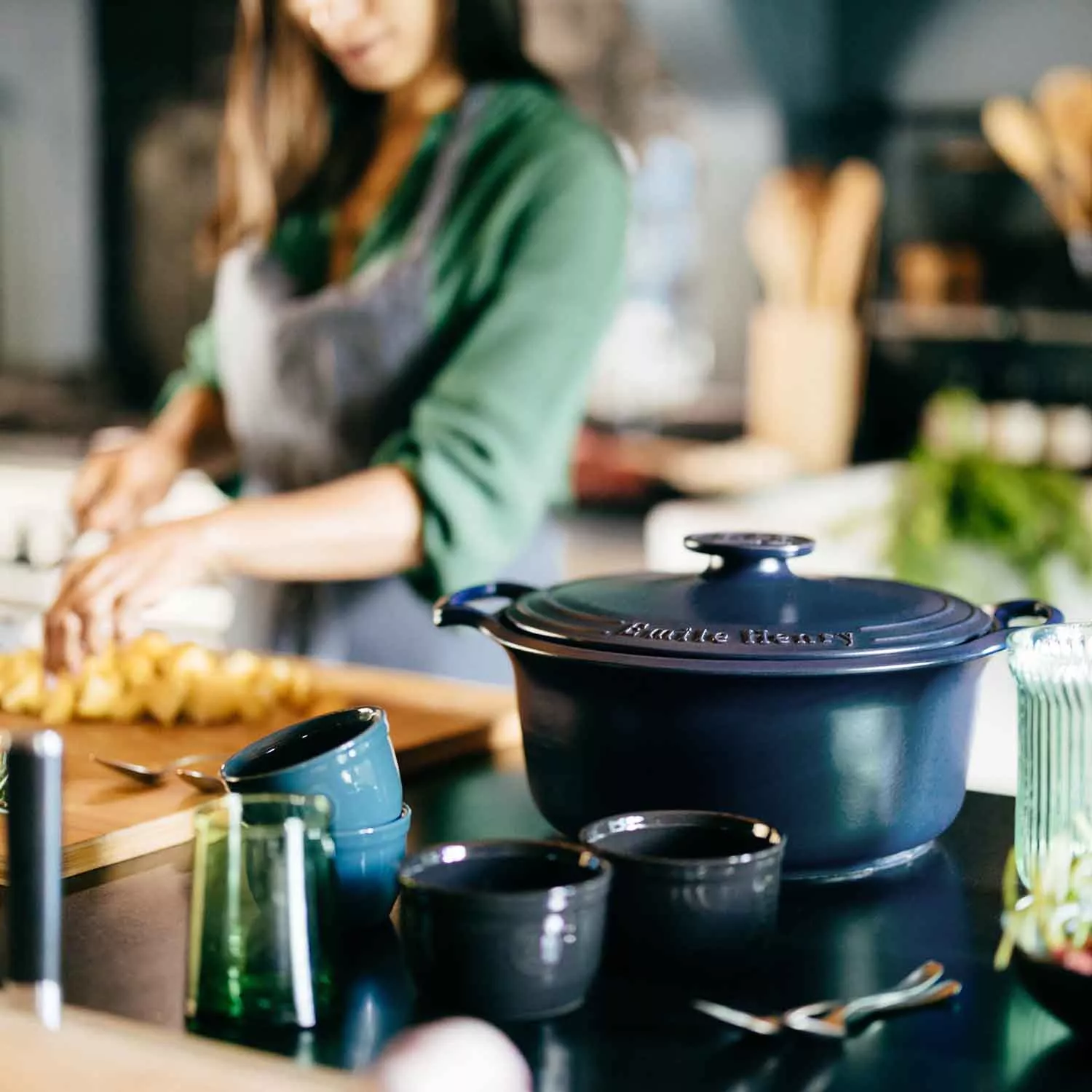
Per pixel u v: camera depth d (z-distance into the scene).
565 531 2.94
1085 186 2.65
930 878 1.00
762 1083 0.69
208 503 2.90
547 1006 0.75
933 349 2.78
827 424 2.83
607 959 0.81
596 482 2.91
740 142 2.84
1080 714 0.86
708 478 2.85
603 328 2.39
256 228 2.64
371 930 0.90
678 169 2.87
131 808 1.13
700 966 0.79
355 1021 0.76
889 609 0.96
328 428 2.52
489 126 2.42
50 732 0.77
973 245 2.74
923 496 2.65
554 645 0.93
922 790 0.95
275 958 0.75
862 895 0.96
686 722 0.90
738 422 2.88
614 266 2.40
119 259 3.27
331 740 0.96
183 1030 0.75
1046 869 0.78
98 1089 0.75
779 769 0.91
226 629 2.67
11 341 3.41
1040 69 2.66
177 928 0.92
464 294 2.41
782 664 0.87
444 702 1.53
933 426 2.75
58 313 3.35
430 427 2.29
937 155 2.75
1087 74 2.61
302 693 1.49
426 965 0.75
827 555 2.73
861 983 0.82
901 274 2.79
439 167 2.44
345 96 2.55
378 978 0.82
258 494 2.65
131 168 3.23
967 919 0.92
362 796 0.89
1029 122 2.67
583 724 0.94
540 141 2.38
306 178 2.59
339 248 2.55
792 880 0.99
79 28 3.22
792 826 0.92
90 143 3.26
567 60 2.80
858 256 2.80
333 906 0.78
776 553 0.99
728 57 2.80
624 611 0.96
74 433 3.32
